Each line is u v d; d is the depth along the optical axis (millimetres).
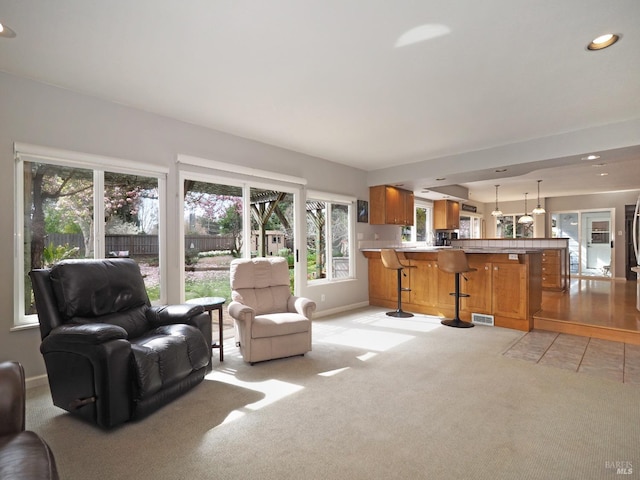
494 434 2020
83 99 2979
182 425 2135
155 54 2369
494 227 10758
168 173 3521
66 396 2180
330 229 5527
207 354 2727
